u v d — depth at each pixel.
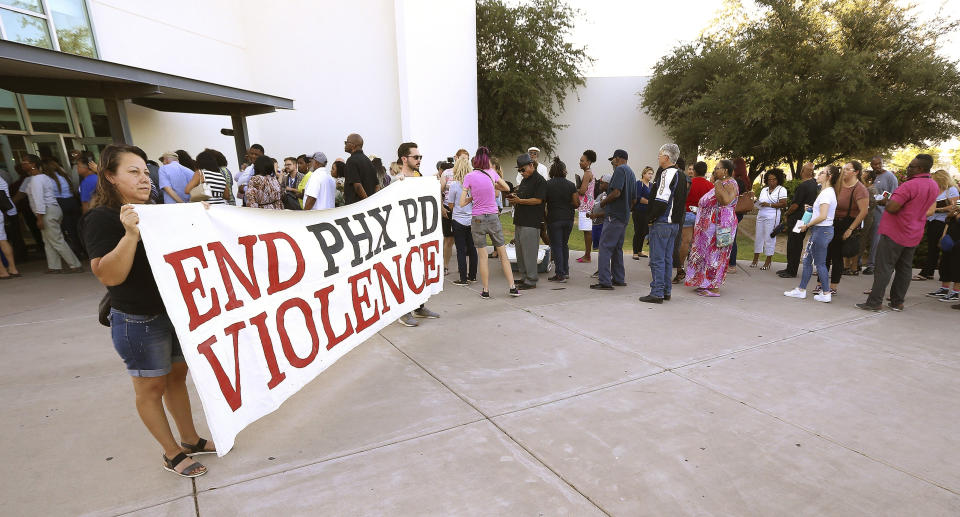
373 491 2.23
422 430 2.76
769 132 18.75
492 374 3.52
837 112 17.95
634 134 24.73
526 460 2.47
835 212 5.46
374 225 3.85
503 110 22.42
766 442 2.62
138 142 10.35
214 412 2.27
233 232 2.53
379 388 3.31
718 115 20.77
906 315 4.88
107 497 2.18
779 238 11.01
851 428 2.76
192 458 2.48
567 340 4.21
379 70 13.98
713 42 22.86
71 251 6.92
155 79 7.62
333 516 2.07
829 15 19.25
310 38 13.96
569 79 23.12
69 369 3.60
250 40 13.85
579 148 24.88
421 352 3.95
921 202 4.62
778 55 18.89
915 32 18.20
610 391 3.24
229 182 6.88
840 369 3.57
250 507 2.12
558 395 3.19
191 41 11.70
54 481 2.29
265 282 2.72
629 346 4.06
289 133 14.43
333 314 3.32
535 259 6.06
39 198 6.48
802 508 2.12
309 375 3.02
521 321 4.73
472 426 2.80
